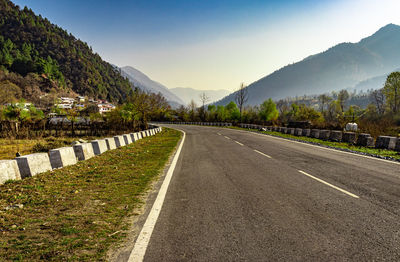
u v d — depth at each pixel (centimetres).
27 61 17675
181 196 517
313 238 323
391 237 323
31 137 2245
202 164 895
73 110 3469
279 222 375
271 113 6197
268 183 608
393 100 4984
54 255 294
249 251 293
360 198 485
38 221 398
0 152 1327
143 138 2220
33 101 11194
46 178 698
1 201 500
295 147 1397
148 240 327
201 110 7938
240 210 428
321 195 506
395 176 677
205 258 280
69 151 926
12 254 297
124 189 582
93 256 291
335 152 1183
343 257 278
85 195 538
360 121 2686
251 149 1309
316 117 5244
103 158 1061
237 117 6812
